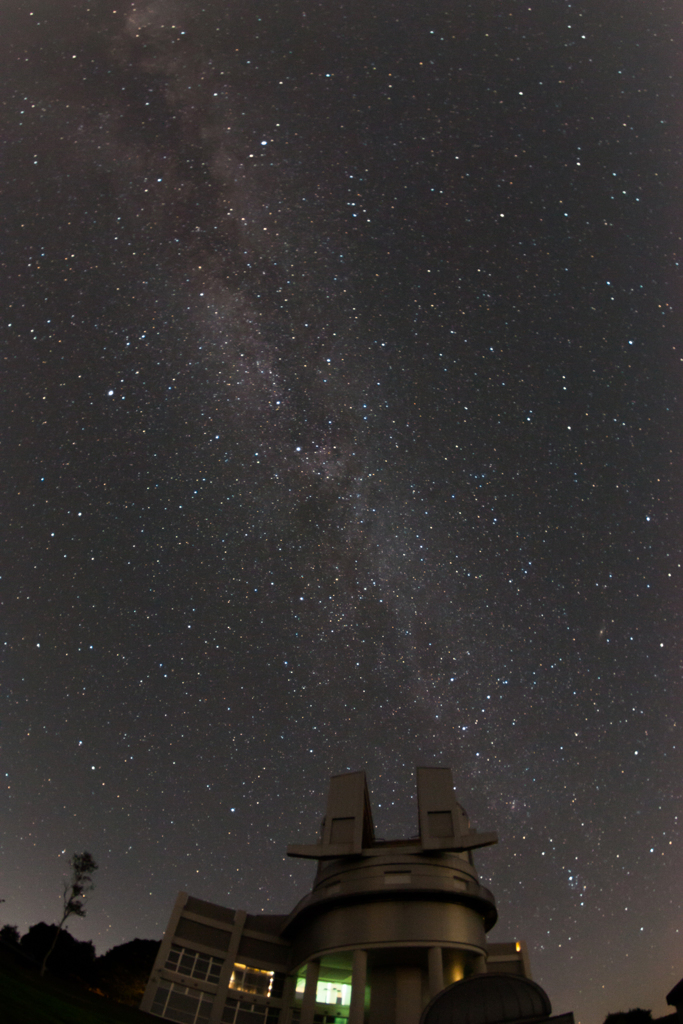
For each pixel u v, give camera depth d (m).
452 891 37.25
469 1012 24.92
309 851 39.81
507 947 45.19
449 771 42.50
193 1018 40.69
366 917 37.50
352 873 39.00
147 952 64.06
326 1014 41.16
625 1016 33.44
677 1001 27.95
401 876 38.06
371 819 45.12
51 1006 28.12
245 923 45.69
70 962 54.56
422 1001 36.78
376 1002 37.62
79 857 45.34
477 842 38.44
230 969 43.00
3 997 24.62
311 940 39.44
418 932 36.25
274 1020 41.25
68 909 43.56
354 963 36.09
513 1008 24.69
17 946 49.34
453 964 37.78
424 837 39.31
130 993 54.69
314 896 40.28
